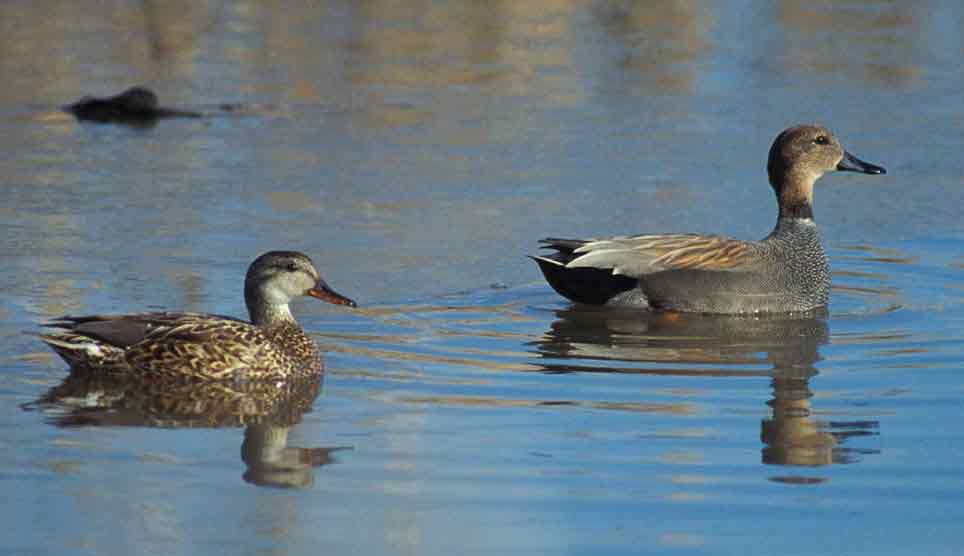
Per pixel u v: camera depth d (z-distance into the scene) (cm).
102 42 2816
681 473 1099
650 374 1345
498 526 1002
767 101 2441
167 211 1866
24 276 1598
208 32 2900
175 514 1019
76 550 962
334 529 995
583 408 1245
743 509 1034
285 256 1360
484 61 2706
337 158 2130
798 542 980
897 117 2356
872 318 1550
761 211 1919
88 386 1301
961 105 2423
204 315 1359
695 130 2283
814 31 2939
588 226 1845
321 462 1116
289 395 1283
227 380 1309
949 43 2839
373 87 2533
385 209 1898
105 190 1958
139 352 1320
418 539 978
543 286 1642
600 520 1012
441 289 1612
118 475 1086
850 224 1906
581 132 2277
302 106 2422
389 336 1454
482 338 1453
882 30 2952
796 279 1590
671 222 1866
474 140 2231
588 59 2720
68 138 2228
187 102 2438
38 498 1041
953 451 1143
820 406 1253
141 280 1595
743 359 1399
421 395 1277
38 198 1912
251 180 2017
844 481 1085
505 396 1277
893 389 1301
